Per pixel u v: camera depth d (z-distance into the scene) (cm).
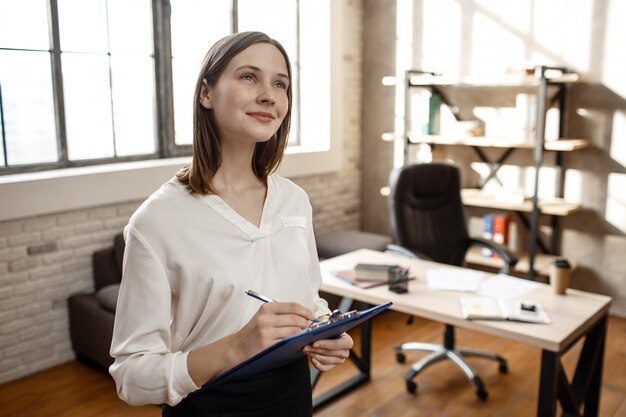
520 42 437
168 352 108
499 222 439
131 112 381
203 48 415
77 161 356
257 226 122
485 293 263
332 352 115
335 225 523
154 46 387
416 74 491
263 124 113
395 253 334
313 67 493
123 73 374
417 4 484
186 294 112
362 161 539
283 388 121
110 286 335
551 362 217
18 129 331
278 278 120
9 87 324
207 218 114
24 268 321
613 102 404
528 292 265
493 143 421
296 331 102
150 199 113
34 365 332
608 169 412
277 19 470
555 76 395
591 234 426
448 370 335
